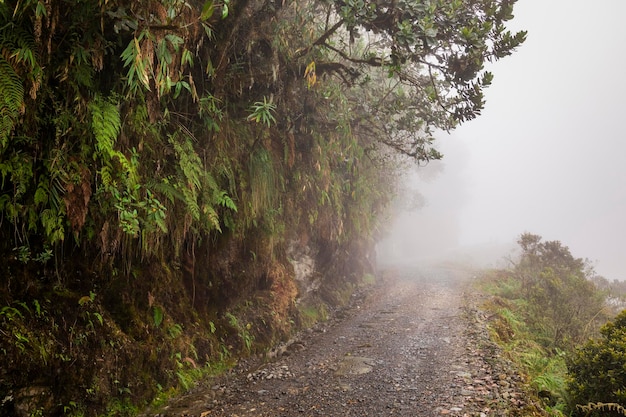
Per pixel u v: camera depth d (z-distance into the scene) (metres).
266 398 5.98
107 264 5.67
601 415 5.27
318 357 8.18
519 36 7.05
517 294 15.02
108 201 5.13
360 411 5.39
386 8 7.23
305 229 11.70
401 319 11.55
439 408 5.32
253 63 7.72
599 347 5.65
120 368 5.29
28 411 4.07
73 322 4.93
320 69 8.09
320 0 7.27
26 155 4.15
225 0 5.11
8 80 3.57
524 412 4.95
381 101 10.27
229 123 7.57
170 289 6.85
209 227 6.92
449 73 7.72
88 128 4.67
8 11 3.77
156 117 5.75
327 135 9.95
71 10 4.33
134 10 4.55
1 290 4.30
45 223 4.36
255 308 9.05
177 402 5.71
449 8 7.09
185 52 5.00
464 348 8.16
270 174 8.50
